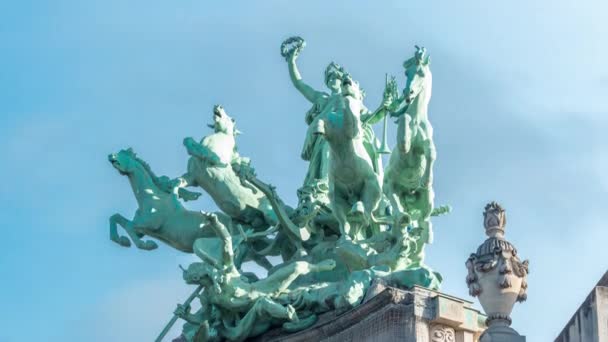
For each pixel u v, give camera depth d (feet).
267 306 146.20
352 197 152.87
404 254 144.05
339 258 153.38
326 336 142.82
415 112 147.95
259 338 148.36
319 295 144.66
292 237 157.99
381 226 152.46
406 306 136.15
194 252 156.46
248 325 147.64
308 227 157.99
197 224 164.25
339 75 166.91
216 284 149.28
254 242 162.09
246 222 164.45
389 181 149.79
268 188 158.71
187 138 166.91
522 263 114.52
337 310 142.10
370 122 161.17
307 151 165.68
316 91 168.04
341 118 150.20
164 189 169.07
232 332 149.28
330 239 157.69
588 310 98.78
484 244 115.34
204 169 165.17
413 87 146.20
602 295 97.96
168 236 165.78
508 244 114.93
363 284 141.69
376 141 161.79
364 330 138.51
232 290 149.18
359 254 146.51
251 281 154.10
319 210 157.69
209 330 150.61
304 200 157.69
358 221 151.53
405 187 149.48
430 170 146.92
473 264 114.52
